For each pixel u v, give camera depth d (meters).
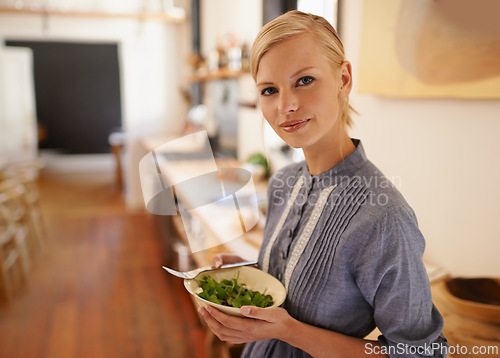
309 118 0.78
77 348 2.55
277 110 0.80
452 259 1.35
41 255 4.02
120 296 3.21
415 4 1.36
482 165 1.22
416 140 1.46
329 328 0.83
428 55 1.32
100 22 5.49
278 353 0.96
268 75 0.78
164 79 5.77
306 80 0.77
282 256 0.93
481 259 1.25
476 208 1.25
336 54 0.78
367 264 0.75
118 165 7.33
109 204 5.95
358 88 1.66
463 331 1.00
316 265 0.83
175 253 3.46
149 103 5.76
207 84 4.80
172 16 5.43
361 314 0.82
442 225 1.38
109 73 10.61
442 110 1.34
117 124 10.82
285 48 0.76
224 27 4.01
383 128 1.63
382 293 0.75
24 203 4.06
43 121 10.43
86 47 10.38
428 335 0.74
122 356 2.48
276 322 0.78
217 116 4.34
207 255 1.75
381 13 1.51
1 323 2.81
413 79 1.39
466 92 1.21
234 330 0.80
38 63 10.21
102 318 2.89
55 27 5.43
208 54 4.71
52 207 5.79
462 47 1.21
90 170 8.69
